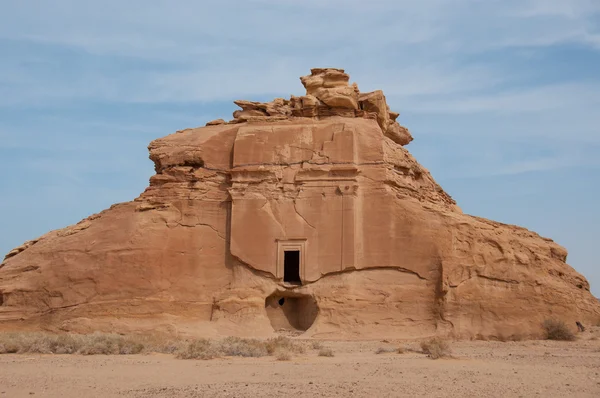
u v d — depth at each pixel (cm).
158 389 1723
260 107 4044
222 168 3744
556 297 3459
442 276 3362
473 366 2167
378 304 3388
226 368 2097
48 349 2553
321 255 3488
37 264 3597
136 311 3381
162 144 3872
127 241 3503
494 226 3725
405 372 2008
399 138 4628
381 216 3516
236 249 3544
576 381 1877
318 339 3266
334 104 3931
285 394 1642
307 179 3597
